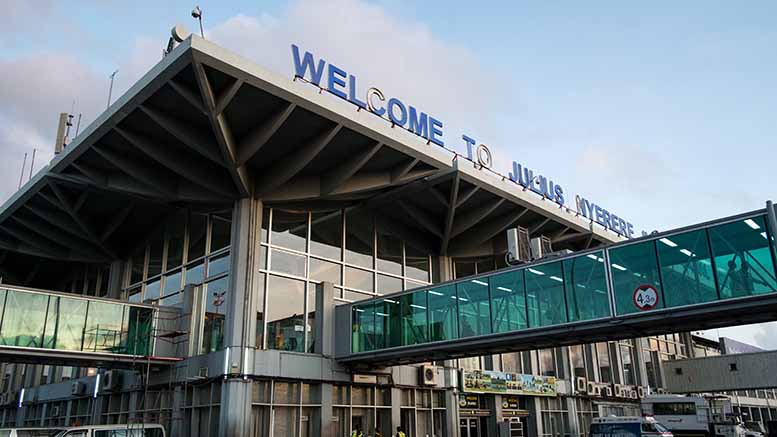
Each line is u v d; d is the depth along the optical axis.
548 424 33.88
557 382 35.34
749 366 42.62
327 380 24.08
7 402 37.72
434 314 22.75
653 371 45.47
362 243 27.66
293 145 22.36
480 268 32.66
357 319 24.88
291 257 24.91
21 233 30.34
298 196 24.09
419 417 27.31
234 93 18.47
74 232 28.77
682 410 33.28
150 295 28.41
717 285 16.66
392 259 28.72
